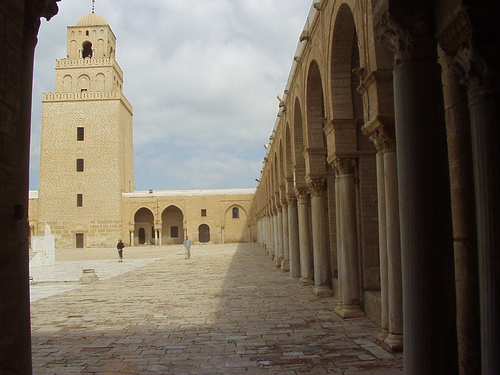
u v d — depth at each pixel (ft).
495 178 10.47
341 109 29.68
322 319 29.19
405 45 12.21
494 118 10.67
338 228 31.24
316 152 38.60
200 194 180.65
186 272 66.74
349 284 29.55
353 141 29.68
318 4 31.78
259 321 29.37
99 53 181.78
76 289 50.19
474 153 10.99
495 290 10.20
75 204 169.58
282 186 64.08
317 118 38.65
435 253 11.67
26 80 11.99
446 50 12.00
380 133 21.17
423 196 11.76
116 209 169.99
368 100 22.34
